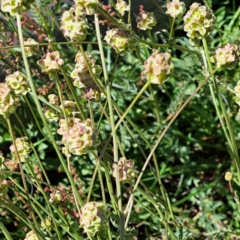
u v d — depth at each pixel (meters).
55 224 0.20
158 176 0.21
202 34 0.19
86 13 0.16
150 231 0.33
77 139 0.15
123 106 0.34
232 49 0.18
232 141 0.20
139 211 0.33
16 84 0.17
